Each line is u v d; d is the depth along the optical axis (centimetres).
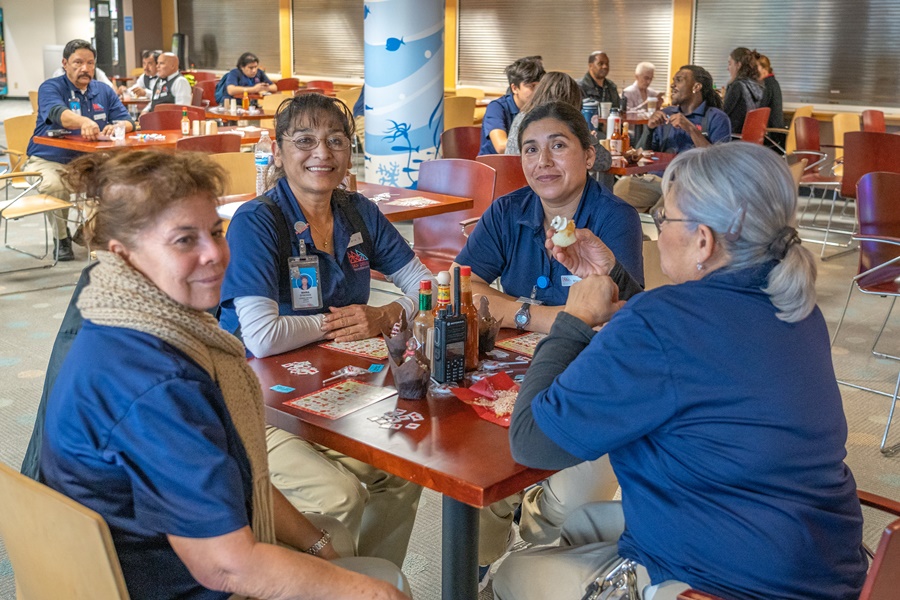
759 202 134
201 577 125
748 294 136
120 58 1630
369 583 134
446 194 438
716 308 134
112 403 121
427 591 248
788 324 136
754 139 801
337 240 237
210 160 134
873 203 382
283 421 175
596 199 251
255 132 698
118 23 1614
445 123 902
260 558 125
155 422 120
